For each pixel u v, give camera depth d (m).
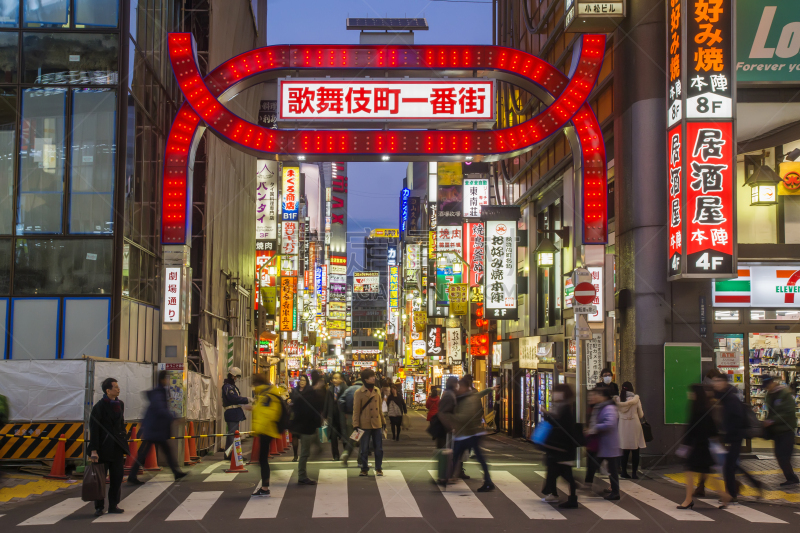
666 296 17.48
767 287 18.69
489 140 16.97
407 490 12.65
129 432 15.34
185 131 16.94
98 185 18.67
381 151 16.88
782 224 19.64
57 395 14.92
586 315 16.42
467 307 35.53
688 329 17.44
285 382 46.50
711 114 16.42
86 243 18.48
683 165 16.45
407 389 81.06
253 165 43.12
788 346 19.06
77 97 18.89
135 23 20.27
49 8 19.11
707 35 16.45
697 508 11.24
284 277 46.53
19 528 9.50
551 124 17.05
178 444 16.66
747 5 17.64
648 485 13.72
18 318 18.17
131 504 11.30
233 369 16.61
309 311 74.00
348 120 16.88
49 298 18.27
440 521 9.96
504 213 29.80
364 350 167.88
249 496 11.96
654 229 17.67
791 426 12.84
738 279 18.72
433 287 43.19
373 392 14.48
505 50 17.20
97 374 14.68
